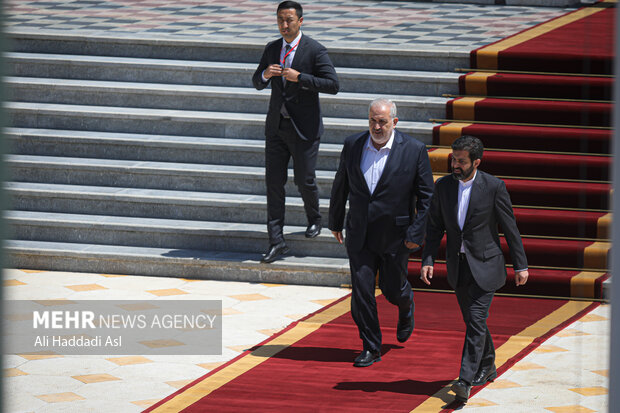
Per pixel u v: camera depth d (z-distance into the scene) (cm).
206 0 3045
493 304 1473
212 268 1641
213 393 1105
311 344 1302
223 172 1797
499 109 1852
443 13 2778
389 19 2644
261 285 1611
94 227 1736
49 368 1191
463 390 1020
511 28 2428
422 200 1166
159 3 2945
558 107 1816
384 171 1162
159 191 1816
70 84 2045
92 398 1086
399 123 1888
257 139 1911
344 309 1468
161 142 1878
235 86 2055
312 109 1561
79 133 1953
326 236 1648
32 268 1705
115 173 1845
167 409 1052
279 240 1627
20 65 2136
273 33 2333
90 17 2591
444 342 1308
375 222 1170
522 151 1772
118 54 2188
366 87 2005
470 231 1048
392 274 1202
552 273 1505
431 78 1962
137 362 1223
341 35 2322
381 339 1238
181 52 2161
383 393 1104
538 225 1588
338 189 1212
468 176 1045
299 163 1588
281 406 1062
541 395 1081
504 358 1219
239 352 1267
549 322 1377
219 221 1761
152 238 1723
